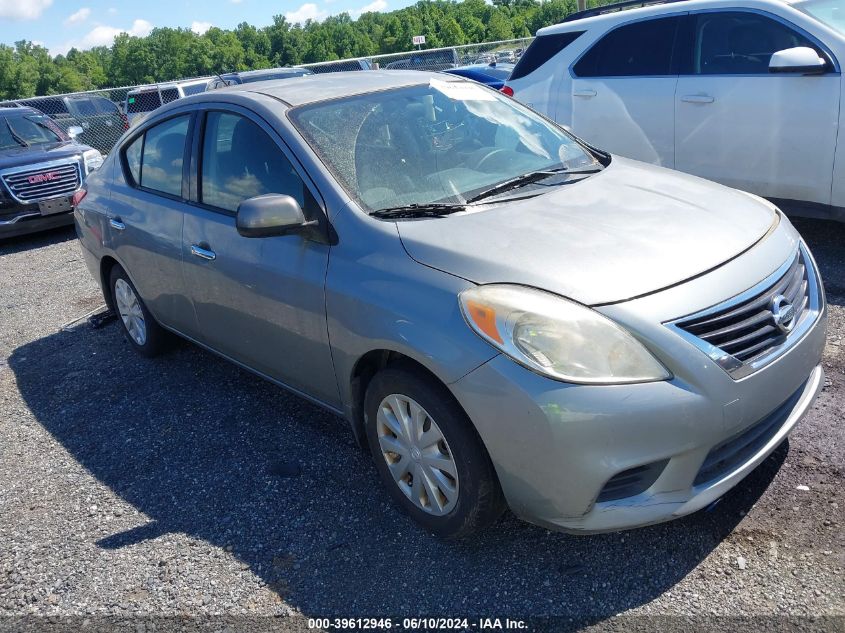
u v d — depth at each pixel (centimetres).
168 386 470
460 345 261
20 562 320
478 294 264
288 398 434
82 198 519
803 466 314
